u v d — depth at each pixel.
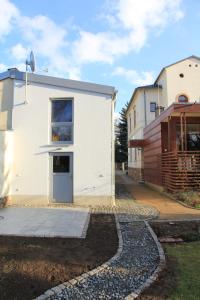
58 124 13.56
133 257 6.48
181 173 15.80
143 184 25.14
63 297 4.70
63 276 5.45
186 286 5.07
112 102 13.27
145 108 28.56
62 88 13.48
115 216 10.80
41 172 13.36
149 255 6.61
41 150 13.44
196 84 27.48
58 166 13.40
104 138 13.15
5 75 13.80
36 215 10.88
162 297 4.69
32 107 13.60
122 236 8.16
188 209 12.29
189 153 16.34
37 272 5.59
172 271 5.73
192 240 8.08
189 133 19.39
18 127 13.62
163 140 18.75
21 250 6.77
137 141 25.52
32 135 13.52
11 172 13.41
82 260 6.25
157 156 19.92
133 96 31.36
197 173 15.91
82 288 5.01
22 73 13.73
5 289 4.91
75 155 13.20
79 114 13.30
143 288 4.96
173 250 7.07
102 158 13.10
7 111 13.77
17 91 13.73
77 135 13.26
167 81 27.42
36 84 13.66
